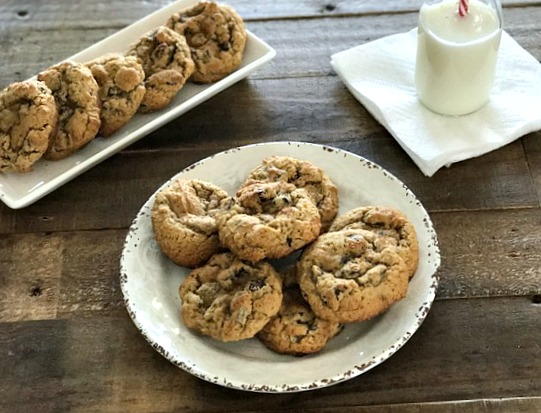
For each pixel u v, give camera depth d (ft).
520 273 2.38
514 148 2.68
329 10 3.13
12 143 2.56
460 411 2.14
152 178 2.65
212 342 2.20
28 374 2.23
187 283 2.24
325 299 2.14
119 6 3.20
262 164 2.47
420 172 2.64
